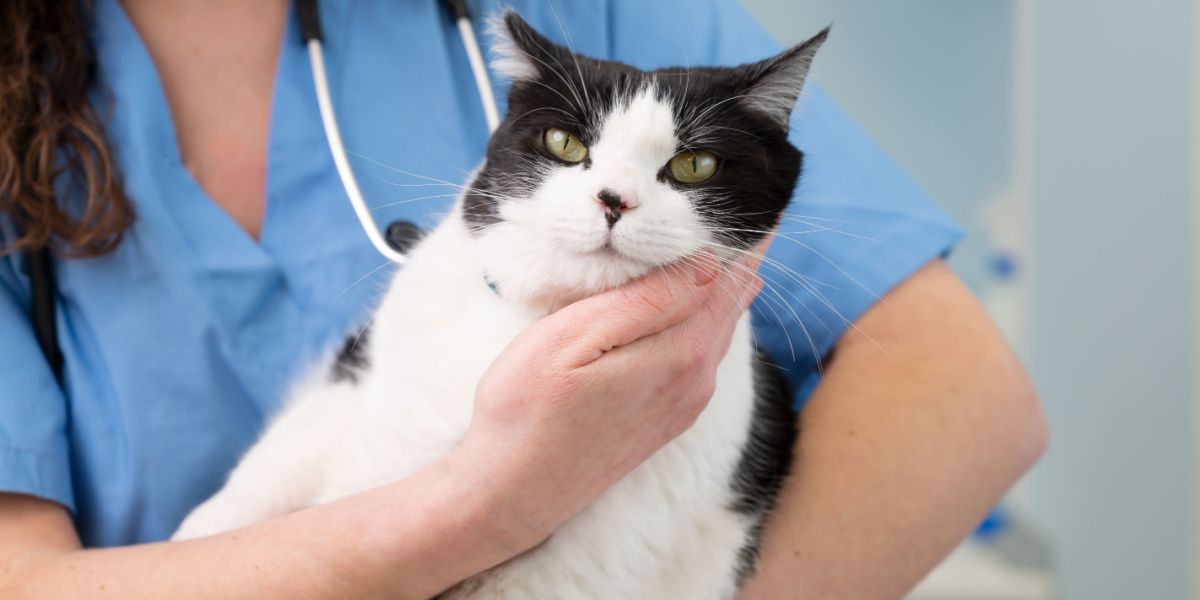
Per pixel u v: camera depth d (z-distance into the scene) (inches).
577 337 32.8
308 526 35.7
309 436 45.4
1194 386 89.7
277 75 51.3
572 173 37.6
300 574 34.9
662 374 34.0
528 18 54.4
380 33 53.5
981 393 45.3
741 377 42.0
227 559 35.9
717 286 36.3
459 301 41.4
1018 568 98.4
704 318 35.4
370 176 51.6
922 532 43.1
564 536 38.5
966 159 110.2
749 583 41.7
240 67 51.3
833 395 46.5
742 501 42.8
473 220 40.9
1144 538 95.7
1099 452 100.3
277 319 49.7
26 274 46.2
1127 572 97.4
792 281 48.0
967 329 47.8
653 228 35.8
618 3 56.2
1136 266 95.0
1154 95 91.7
